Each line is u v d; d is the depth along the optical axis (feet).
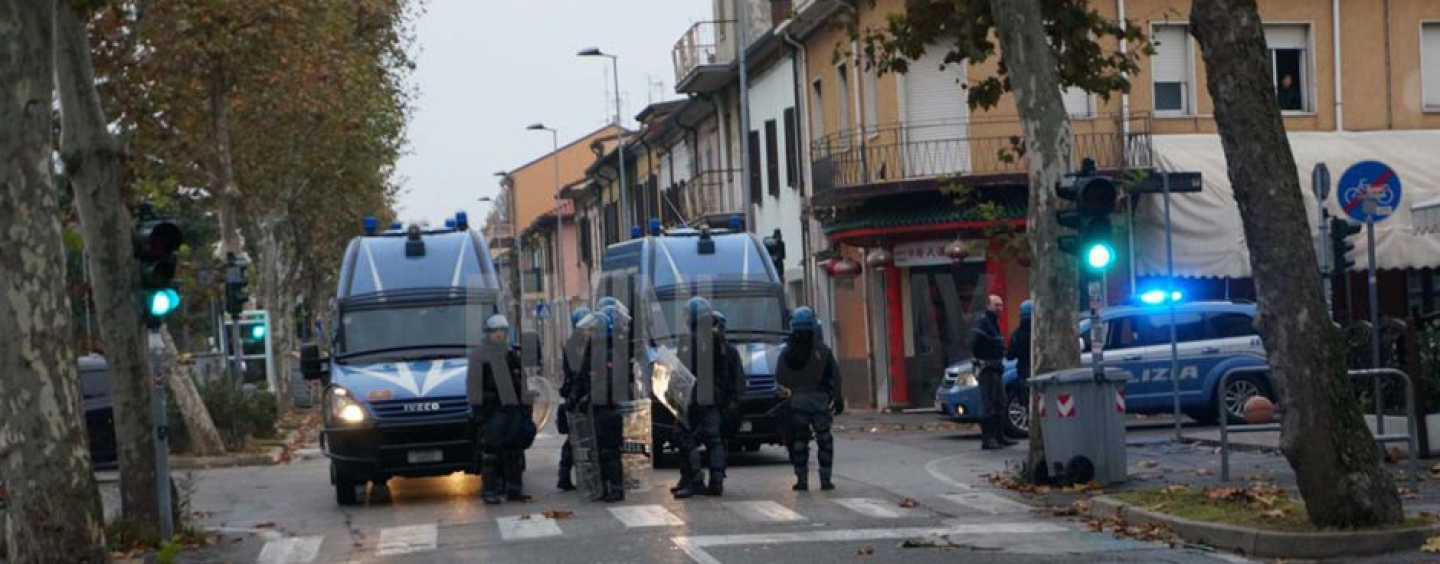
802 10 132.57
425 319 69.46
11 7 41.42
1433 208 74.33
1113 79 69.56
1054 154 61.98
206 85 113.39
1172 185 93.30
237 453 98.99
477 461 64.90
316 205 177.06
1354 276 115.24
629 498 62.85
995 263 117.60
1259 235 44.27
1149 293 87.56
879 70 72.49
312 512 64.28
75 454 42.93
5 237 41.86
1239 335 87.51
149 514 53.16
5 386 42.32
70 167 52.70
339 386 65.36
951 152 114.52
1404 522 43.50
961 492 61.26
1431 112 117.39
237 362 117.70
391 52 163.22
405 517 60.03
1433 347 62.80
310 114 129.80
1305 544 42.39
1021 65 62.08
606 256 88.84
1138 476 60.95
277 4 105.40
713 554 45.83
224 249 117.80
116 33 91.04
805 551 45.98
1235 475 59.06
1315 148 112.47
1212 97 44.78
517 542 50.29
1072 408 59.21
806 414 63.41
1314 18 116.06
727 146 169.99
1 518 51.72
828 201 119.24
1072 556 43.68
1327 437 43.50
